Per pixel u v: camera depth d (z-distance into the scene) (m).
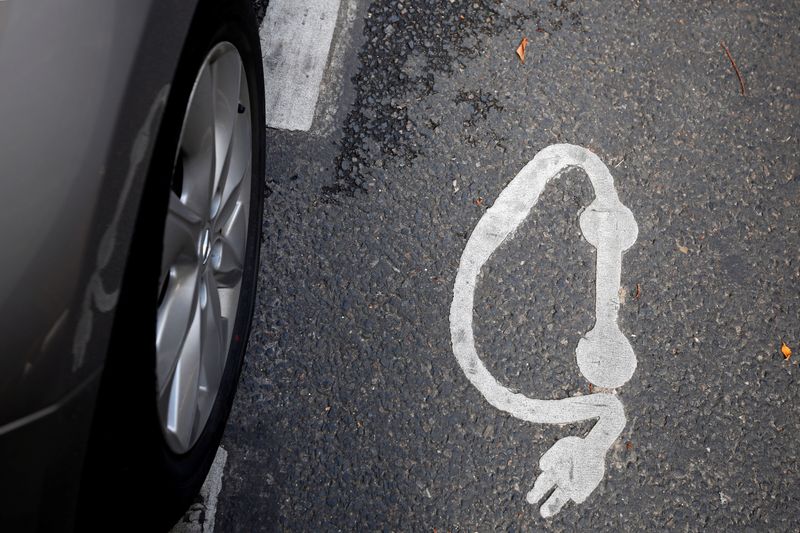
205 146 1.86
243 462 2.39
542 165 2.81
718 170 2.90
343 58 2.88
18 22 1.33
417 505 2.40
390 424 2.47
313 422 2.46
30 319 1.26
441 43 2.93
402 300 2.61
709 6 3.13
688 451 2.55
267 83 2.83
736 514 2.52
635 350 2.64
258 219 2.43
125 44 1.40
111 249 1.36
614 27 3.04
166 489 1.75
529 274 2.68
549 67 2.95
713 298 2.73
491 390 2.54
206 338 2.04
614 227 2.77
